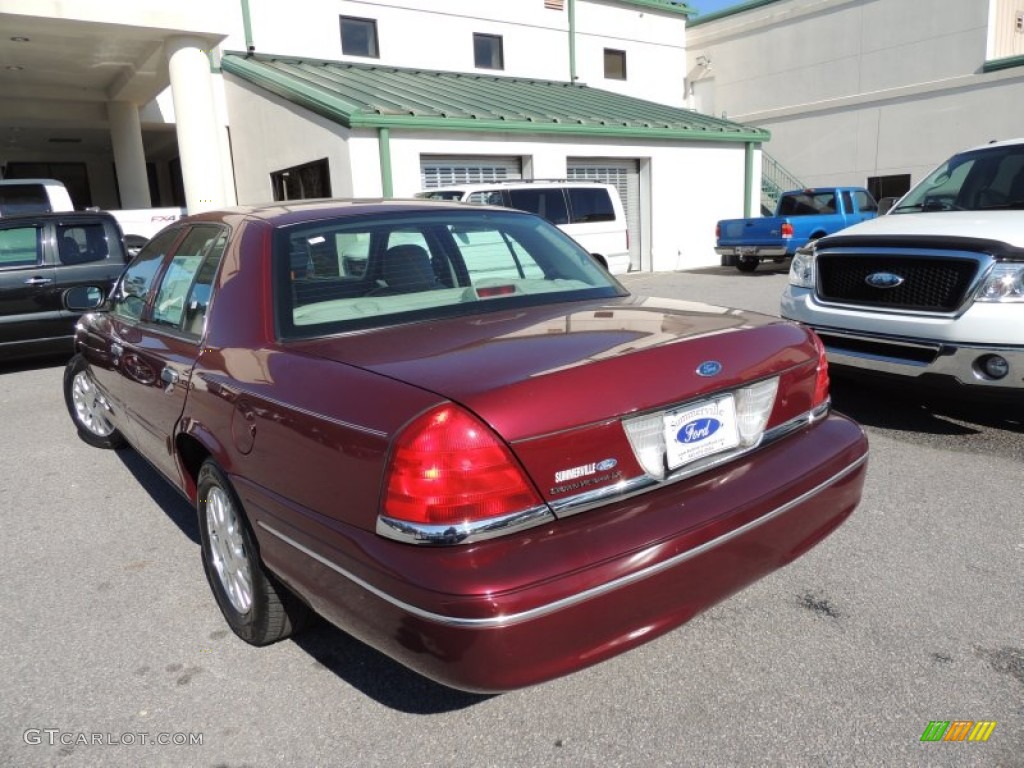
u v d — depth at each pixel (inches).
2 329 319.0
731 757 90.4
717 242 695.7
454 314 112.0
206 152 533.6
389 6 714.8
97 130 767.1
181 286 137.6
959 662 106.3
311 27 674.8
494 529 78.4
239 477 104.3
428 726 98.1
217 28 516.7
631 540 82.6
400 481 78.1
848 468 107.2
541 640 76.6
